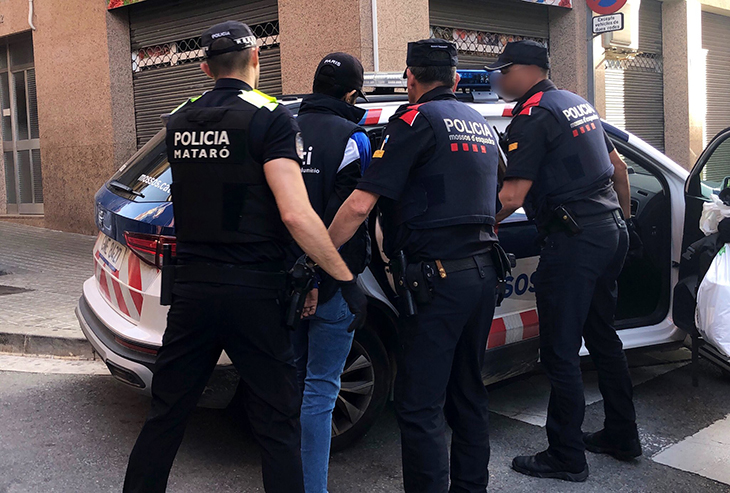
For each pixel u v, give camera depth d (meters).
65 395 3.96
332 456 3.27
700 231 3.77
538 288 3.05
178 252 2.26
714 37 12.59
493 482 3.02
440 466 2.49
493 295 2.62
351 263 2.55
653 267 4.07
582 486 2.98
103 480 3.00
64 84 9.55
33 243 8.82
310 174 2.55
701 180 3.88
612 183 3.20
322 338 2.59
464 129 2.54
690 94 11.58
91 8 9.07
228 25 2.28
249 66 2.30
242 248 2.16
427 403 2.51
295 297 2.24
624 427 3.17
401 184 2.42
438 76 2.61
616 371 3.16
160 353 2.27
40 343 4.70
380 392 3.24
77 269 7.11
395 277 2.53
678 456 3.26
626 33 10.15
